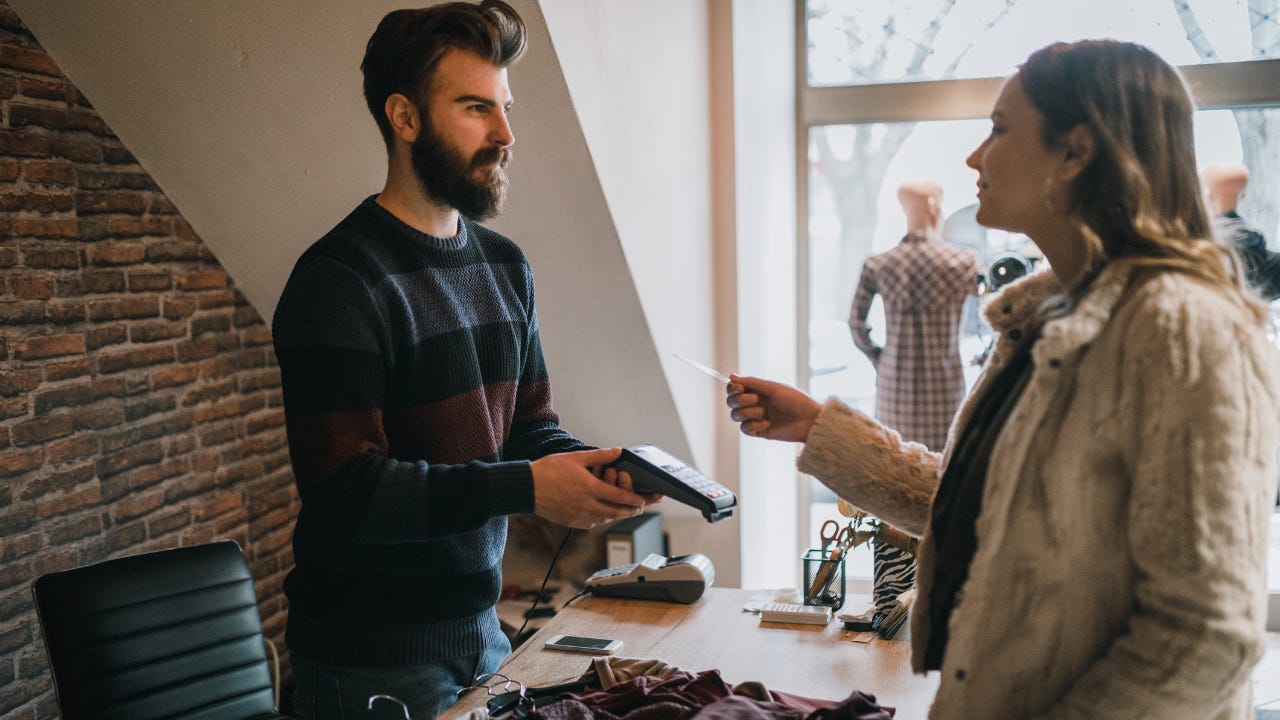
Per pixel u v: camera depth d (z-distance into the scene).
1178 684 0.98
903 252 3.98
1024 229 1.22
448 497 1.54
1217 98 3.83
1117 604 1.08
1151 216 1.10
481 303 1.80
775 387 1.64
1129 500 1.06
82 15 2.45
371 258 1.62
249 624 2.34
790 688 1.79
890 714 1.55
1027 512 1.11
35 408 2.87
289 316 1.59
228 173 2.80
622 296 3.02
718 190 3.60
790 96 4.17
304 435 1.56
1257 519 1.00
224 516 3.59
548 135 2.54
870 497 1.51
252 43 2.46
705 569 2.27
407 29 1.61
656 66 2.99
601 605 2.24
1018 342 1.26
